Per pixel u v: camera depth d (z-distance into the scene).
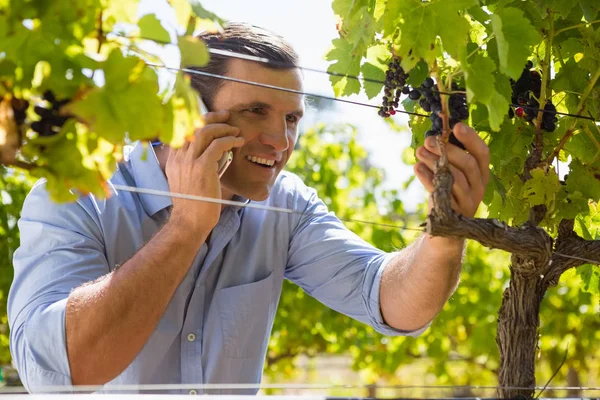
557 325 7.13
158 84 1.20
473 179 1.59
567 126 2.08
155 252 1.90
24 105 1.17
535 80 1.99
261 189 2.17
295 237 2.43
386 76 1.77
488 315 7.07
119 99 1.15
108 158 1.21
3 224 5.59
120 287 1.86
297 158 7.70
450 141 1.64
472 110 1.95
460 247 1.90
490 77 1.49
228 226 2.28
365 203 7.40
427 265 1.95
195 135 1.94
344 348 7.32
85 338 1.84
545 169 1.95
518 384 1.82
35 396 1.27
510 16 1.56
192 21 1.28
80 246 2.07
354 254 2.36
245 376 2.30
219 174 2.00
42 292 1.99
